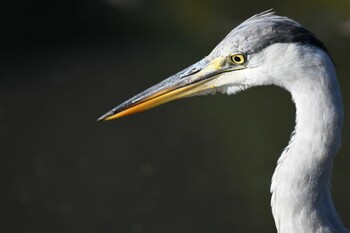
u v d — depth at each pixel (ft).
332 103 20.34
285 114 49.19
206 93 22.84
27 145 46.37
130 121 49.73
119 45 60.03
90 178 42.93
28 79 54.75
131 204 40.27
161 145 46.11
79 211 39.78
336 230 20.58
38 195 41.47
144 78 53.62
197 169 43.04
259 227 37.47
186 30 61.36
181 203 40.09
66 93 52.31
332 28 59.67
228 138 46.60
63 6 63.00
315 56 20.47
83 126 48.26
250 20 21.88
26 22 62.18
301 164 20.57
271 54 21.09
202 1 64.03
